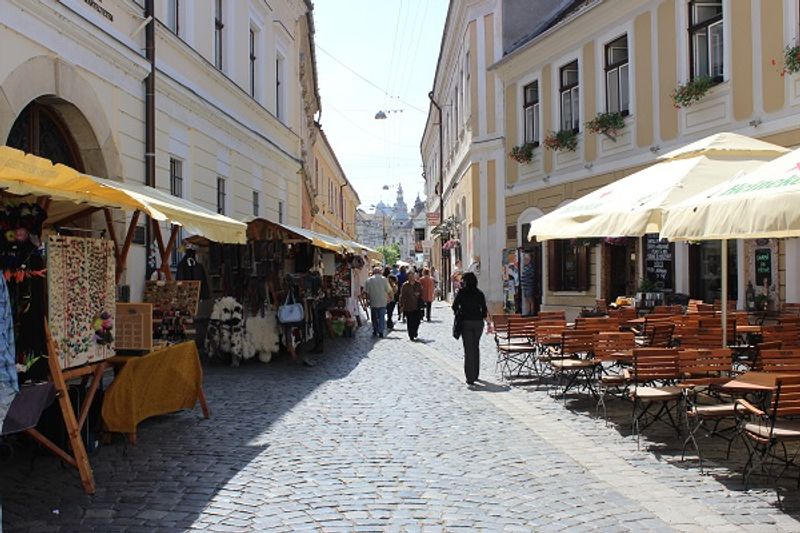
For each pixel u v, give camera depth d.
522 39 24.17
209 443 7.20
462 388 10.53
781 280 13.20
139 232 12.19
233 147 17.89
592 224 8.85
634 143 17.42
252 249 13.50
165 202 8.01
